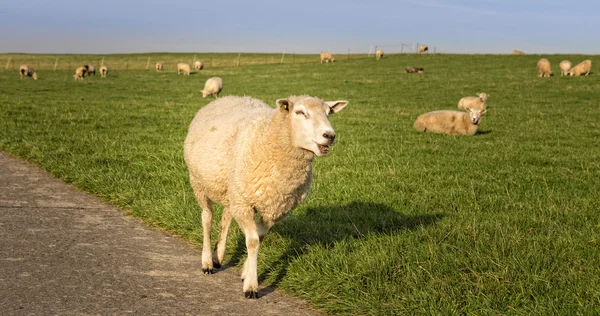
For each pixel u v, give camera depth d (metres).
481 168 11.41
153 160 10.88
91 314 4.40
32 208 7.68
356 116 21.39
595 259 5.62
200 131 5.89
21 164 10.70
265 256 5.95
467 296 4.67
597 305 4.52
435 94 30.55
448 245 5.84
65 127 15.49
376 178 9.93
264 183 4.95
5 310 4.35
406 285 4.95
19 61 80.12
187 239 6.72
